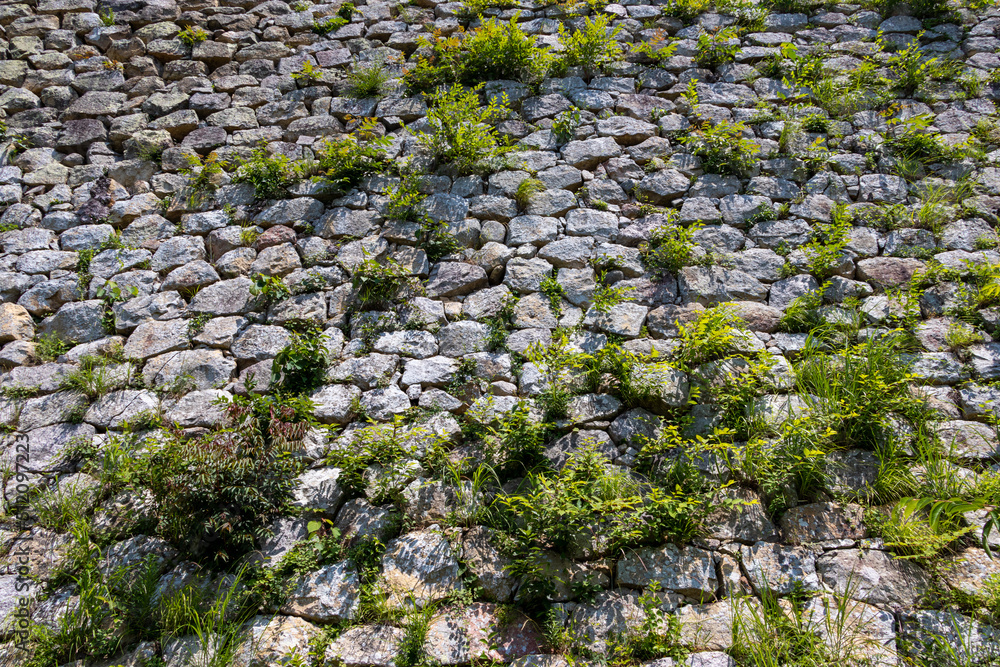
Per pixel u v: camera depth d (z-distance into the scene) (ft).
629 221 16.69
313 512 12.52
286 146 18.74
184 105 19.84
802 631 10.54
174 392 14.38
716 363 14.02
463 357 14.55
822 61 19.66
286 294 15.67
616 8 21.84
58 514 12.63
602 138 18.34
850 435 12.78
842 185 17.04
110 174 18.39
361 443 13.08
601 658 10.61
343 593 11.46
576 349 14.43
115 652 10.98
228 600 11.27
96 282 16.24
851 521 11.91
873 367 13.26
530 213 16.93
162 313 15.71
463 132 17.56
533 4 22.09
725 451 12.51
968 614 10.66
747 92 19.38
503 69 19.98
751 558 11.61
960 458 12.43
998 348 13.92
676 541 11.89
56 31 21.26
